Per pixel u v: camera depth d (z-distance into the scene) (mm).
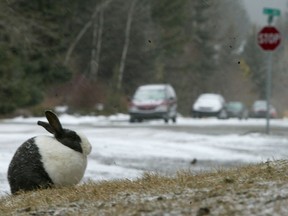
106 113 98188
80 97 100375
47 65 85688
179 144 40594
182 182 16562
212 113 95125
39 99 86062
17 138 41500
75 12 96375
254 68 158125
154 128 55500
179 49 129875
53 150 18797
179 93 138375
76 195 16500
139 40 122750
